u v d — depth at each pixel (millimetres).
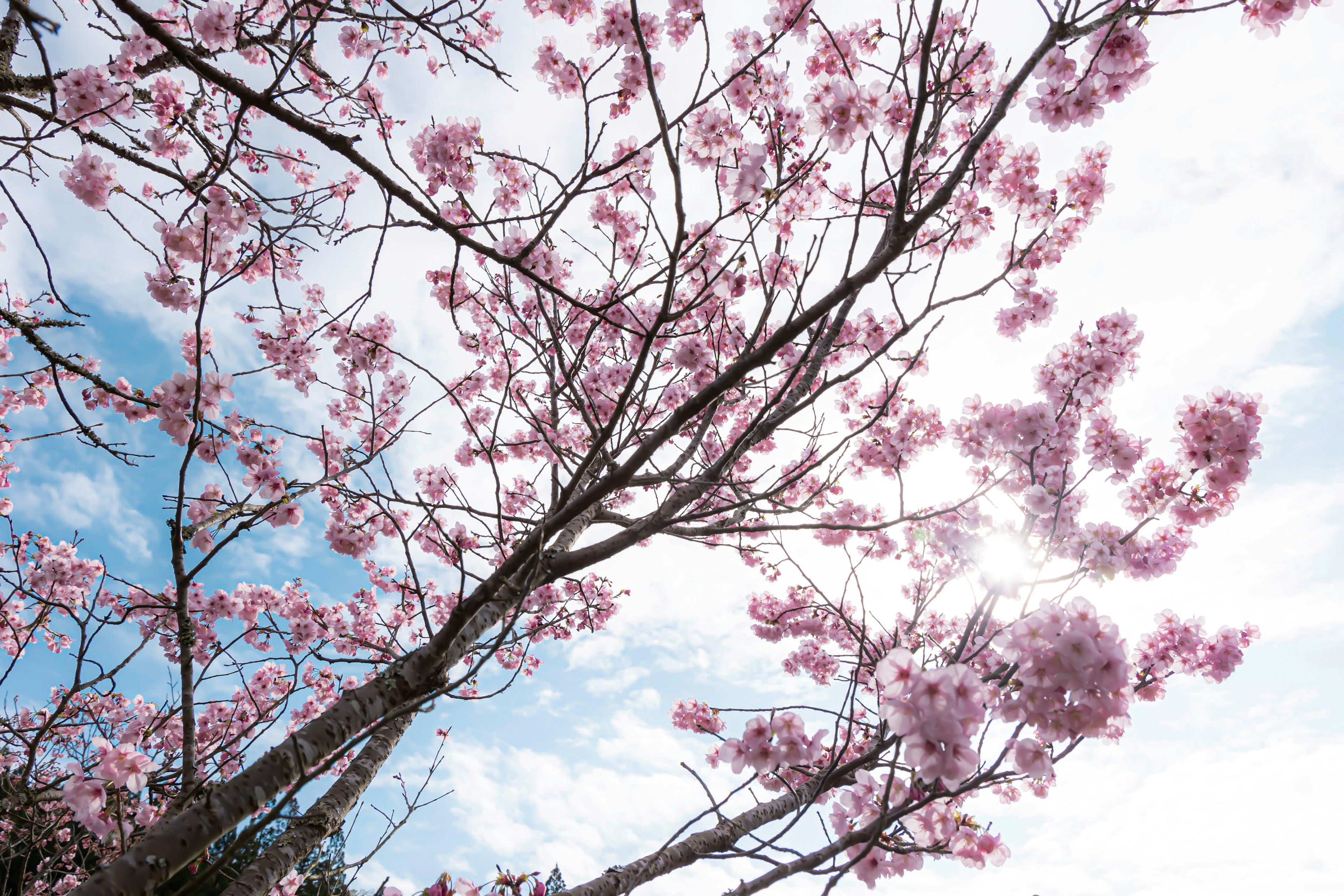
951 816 2910
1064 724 2113
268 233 3344
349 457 3633
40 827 3480
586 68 4820
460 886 2828
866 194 2443
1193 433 4324
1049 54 3025
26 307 6152
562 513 2432
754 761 2578
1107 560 4426
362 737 1844
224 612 6605
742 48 4273
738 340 5520
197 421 2383
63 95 3703
